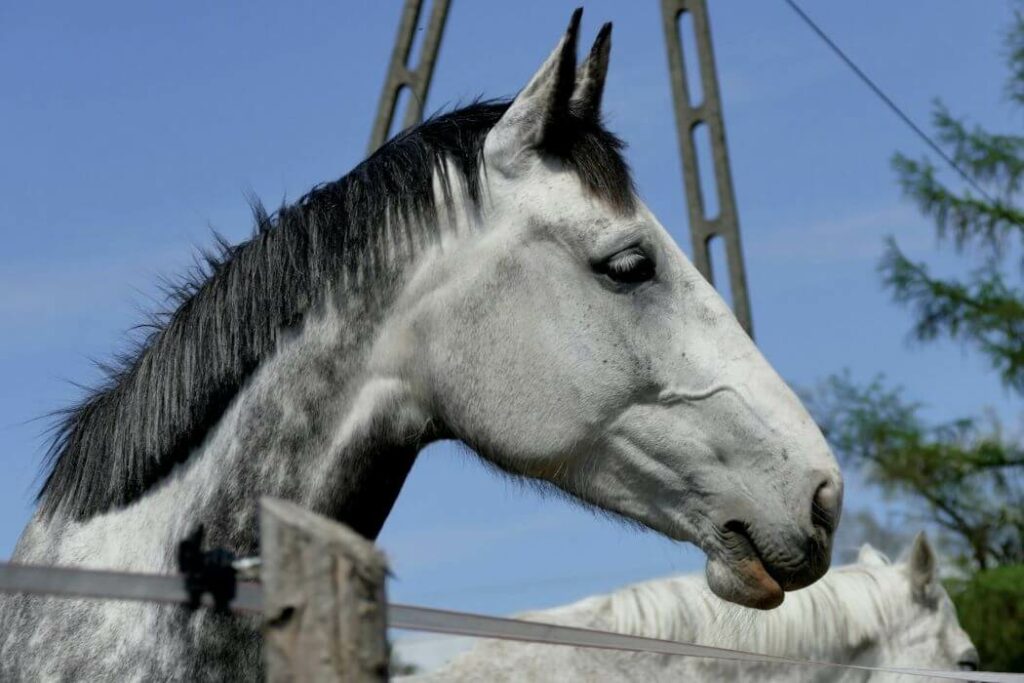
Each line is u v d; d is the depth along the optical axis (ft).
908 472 48.67
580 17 11.60
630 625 19.36
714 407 11.48
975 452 49.34
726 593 11.35
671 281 11.83
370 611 7.23
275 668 7.14
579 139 11.93
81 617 10.81
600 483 11.80
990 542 49.32
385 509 11.92
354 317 11.56
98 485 11.46
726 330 11.80
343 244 11.65
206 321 11.50
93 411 11.91
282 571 7.20
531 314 11.59
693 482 11.48
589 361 11.50
